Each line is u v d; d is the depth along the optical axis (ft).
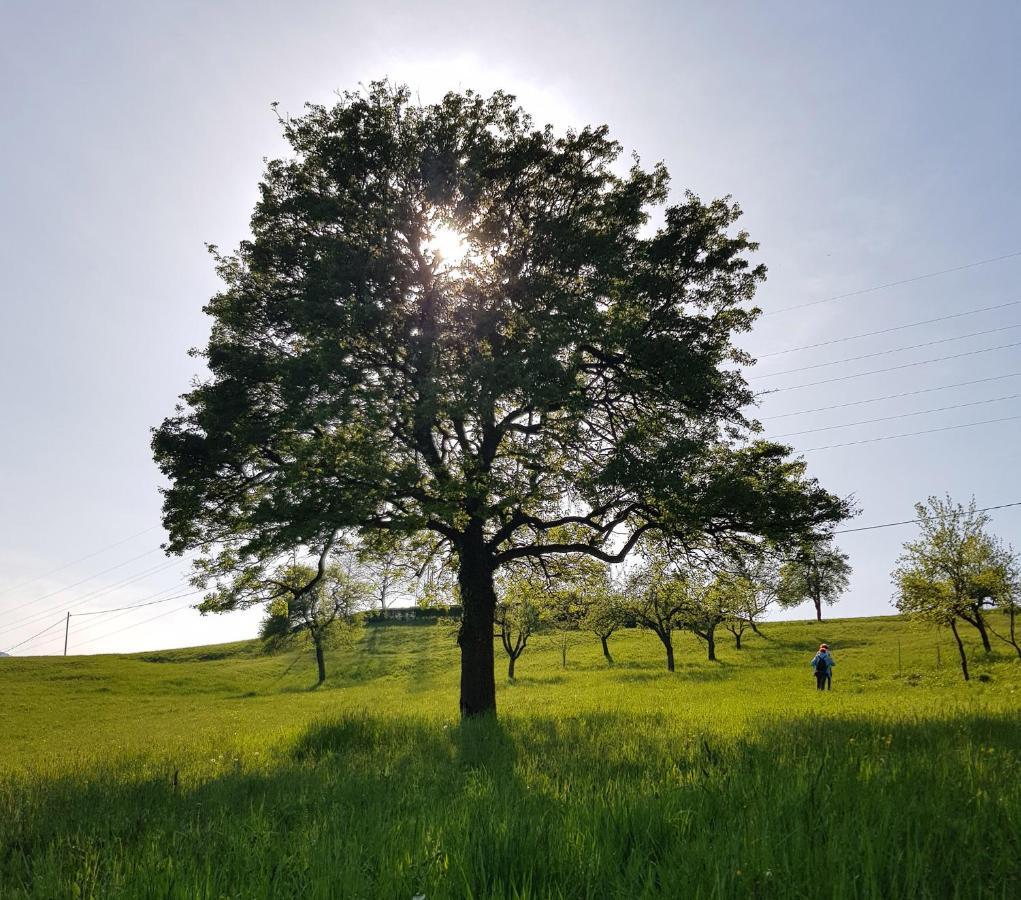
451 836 14.64
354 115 57.93
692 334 58.70
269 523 52.29
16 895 13.76
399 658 234.58
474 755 32.53
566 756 28.76
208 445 55.57
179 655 298.35
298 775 28.35
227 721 97.25
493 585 66.69
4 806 25.35
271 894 12.06
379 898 11.57
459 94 59.72
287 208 58.70
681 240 61.21
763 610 206.39
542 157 60.03
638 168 62.69
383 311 52.37
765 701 68.90
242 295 59.82
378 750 37.47
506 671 197.16
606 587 75.36
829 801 15.62
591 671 177.99
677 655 204.44
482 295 54.70
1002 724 33.35
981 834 13.25
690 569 63.46
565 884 11.83
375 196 57.67
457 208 55.93
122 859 15.76
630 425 57.82
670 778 20.15
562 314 53.16
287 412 51.90
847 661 153.28
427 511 49.93
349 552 62.90
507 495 52.16
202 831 18.11
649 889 10.94
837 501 54.85
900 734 30.12
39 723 135.13
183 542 57.93
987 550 118.93
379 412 49.01
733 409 57.06
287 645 272.92
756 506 53.11
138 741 71.92
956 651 145.07
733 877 11.03
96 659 270.26
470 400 48.42
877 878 11.23
